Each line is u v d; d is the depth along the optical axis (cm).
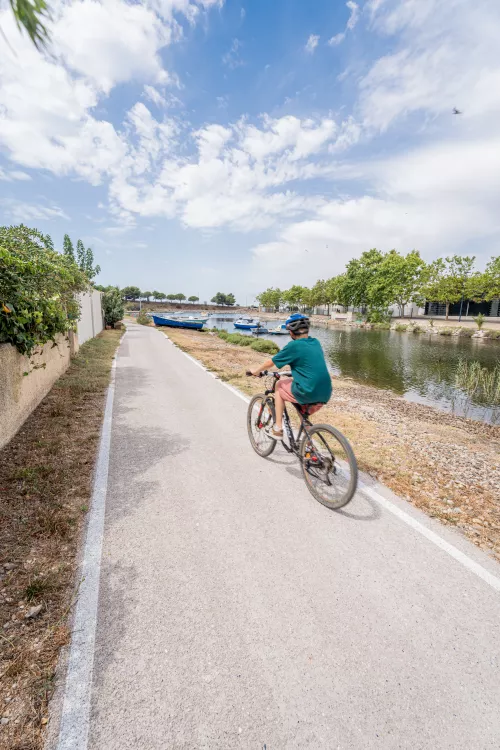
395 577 267
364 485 408
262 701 178
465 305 6353
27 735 160
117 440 505
